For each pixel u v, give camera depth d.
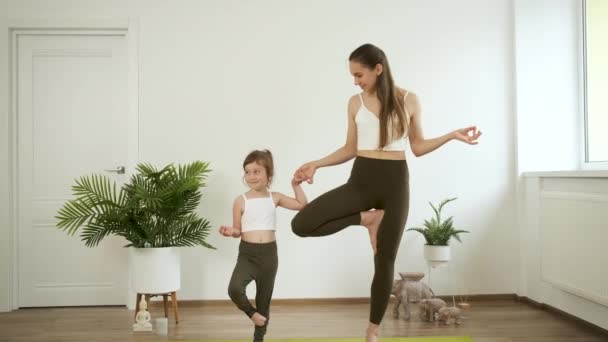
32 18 3.86
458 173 4.05
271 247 2.69
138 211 3.23
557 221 3.45
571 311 3.38
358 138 2.26
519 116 3.99
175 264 3.32
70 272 3.94
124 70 3.99
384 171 2.19
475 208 4.05
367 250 3.97
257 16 3.98
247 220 2.69
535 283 3.80
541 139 3.99
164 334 3.08
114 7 3.90
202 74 3.94
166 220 3.33
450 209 4.04
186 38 3.94
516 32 4.00
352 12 4.02
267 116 3.97
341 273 3.96
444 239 3.65
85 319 3.52
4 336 3.09
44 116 3.96
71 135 3.96
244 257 2.66
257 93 3.97
